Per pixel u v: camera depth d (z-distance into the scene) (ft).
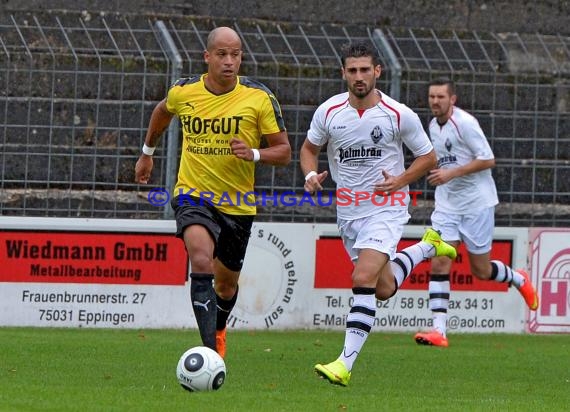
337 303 138.72
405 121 91.66
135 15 145.07
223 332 102.06
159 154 136.46
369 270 89.86
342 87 140.67
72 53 137.49
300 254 137.69
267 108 91.91
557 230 142.82
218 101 91.50
